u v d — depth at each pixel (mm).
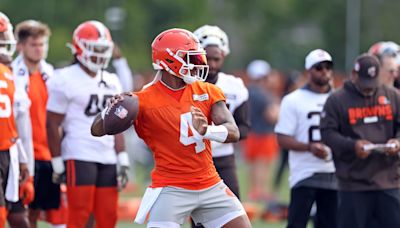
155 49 25422
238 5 167250
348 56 141750
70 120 32531
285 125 34281
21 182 31844
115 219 32844
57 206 34938
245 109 32781
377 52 35750
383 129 31922
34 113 34375
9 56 31312
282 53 164375
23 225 32281
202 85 25875
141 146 65688
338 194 32625
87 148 32312
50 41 100312
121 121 25016
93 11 102375
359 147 31062
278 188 54312
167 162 25484
